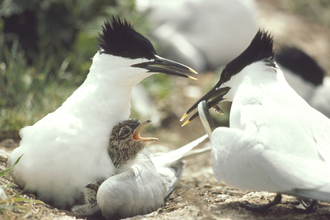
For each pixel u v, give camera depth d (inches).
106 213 268.8
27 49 592.1
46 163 267.4
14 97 479.8
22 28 601.9
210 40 727.7
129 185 268.2
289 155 227.0
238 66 274.7
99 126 279.6
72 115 277.0
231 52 740.0
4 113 450.9
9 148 408.8
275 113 241.8
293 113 245.0
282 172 222.1
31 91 497.0
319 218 249.4
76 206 277.3
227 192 356.2
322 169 221.8
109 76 284.0
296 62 610.9
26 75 509.7
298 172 220.8
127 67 285.9
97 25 591.8
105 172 279.0
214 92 293.4
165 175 331.3
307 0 1005.8
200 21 730.8
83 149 271.1
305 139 232.7
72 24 610.2
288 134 233.1
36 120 446.3
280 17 950.4
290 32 882.1
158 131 568.4
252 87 261.0
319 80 610.5
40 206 263.4
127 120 290.5
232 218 247.0
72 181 270.4
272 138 231.1
